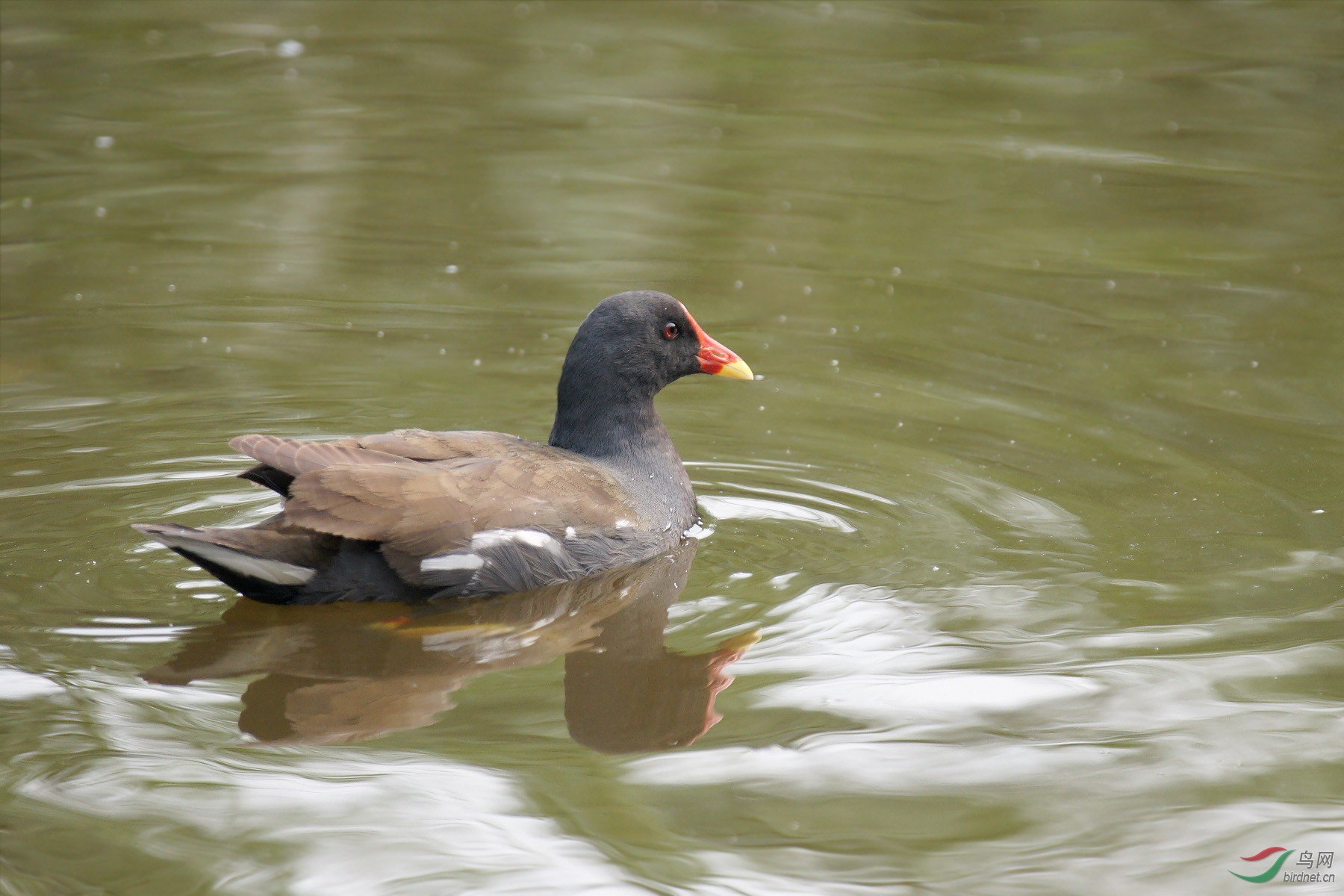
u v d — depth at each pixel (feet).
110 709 29.27
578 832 25.80
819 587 35.94
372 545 34.32
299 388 49.16
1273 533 38.75
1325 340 53.72
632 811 26.50
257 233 64.13
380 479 34.27
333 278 59.72
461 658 32.53
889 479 43.11
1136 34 86.43
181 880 24.02
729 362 42.29
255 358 51.70
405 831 25.59
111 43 88.02
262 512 39.60
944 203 68.03
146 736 28.35
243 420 46.42
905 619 34.12
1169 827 26.13
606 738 29.01
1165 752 28.45
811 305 57.77
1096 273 60.49
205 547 32.55
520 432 46.24
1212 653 32.30
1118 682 31.04
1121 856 25.39
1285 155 72.18
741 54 86.43
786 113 78.59
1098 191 68.95
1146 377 50.93
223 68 84.74
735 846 25.55
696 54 86.53
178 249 62.03
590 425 40.52
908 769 27.94
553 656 32.71
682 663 32.30
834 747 28.63
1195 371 51.31
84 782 26.63
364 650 32.71
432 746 28.53
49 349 51.85
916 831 26.05
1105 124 76.18
